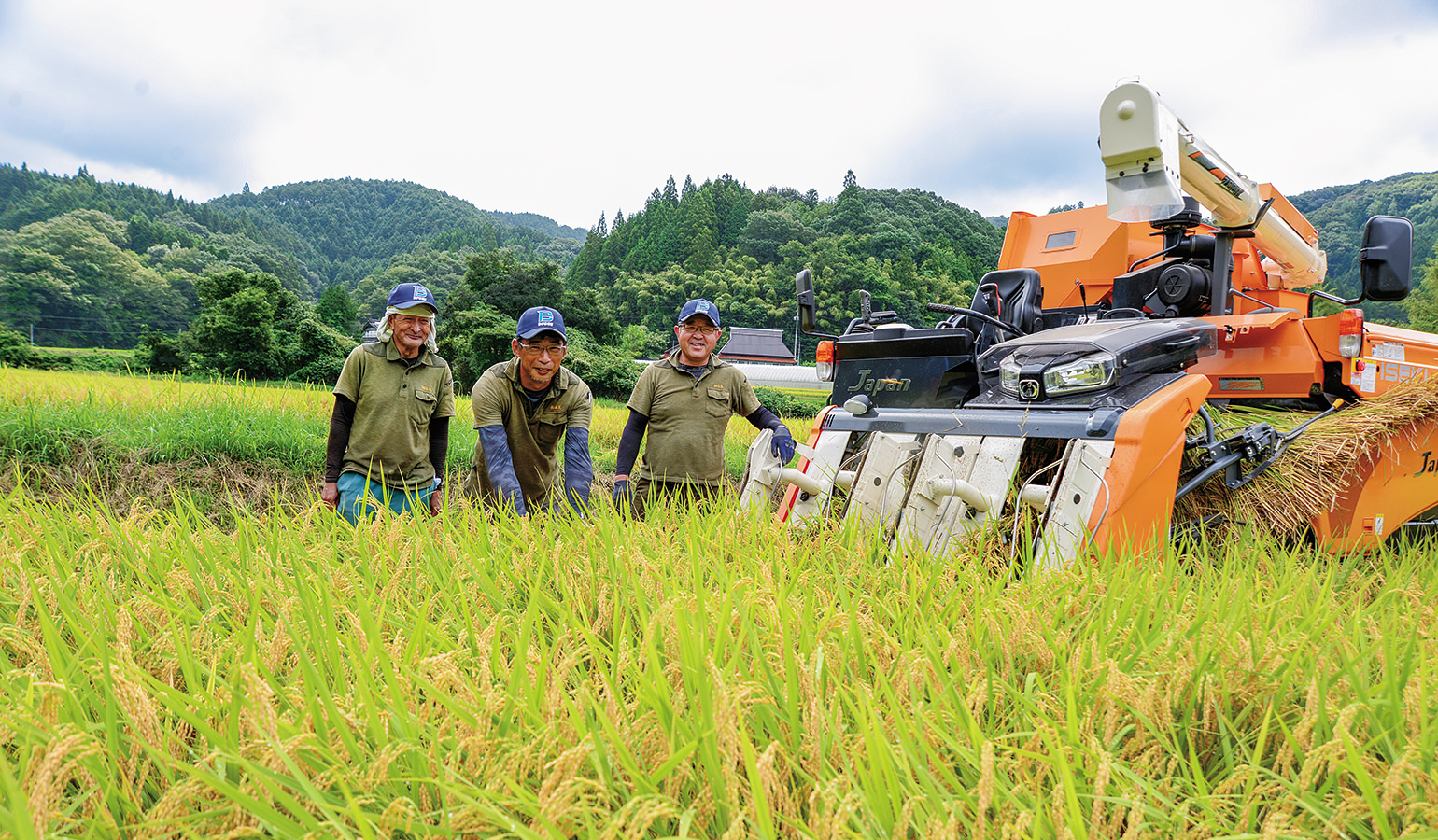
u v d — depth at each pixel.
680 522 3.92
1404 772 1.57
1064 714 1.81
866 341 4.84
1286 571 3.13
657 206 177.62
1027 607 2.41
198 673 1.90
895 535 3.59
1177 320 4.25
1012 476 3.47
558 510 4.19
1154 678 1.86
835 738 1.57
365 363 4.80
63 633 2.40
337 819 1.32
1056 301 6.34
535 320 4.70
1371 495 4.38
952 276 147.38
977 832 1.37
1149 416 3.31
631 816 1.42
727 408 5.41
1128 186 4.81
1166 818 1.45
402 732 1.61
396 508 4.90
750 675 1.94
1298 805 1.61
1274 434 3.99
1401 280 4.50
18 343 47.12
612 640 2.38
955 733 1.72
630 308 146.88
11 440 7.94
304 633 2.25
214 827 1.45
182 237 188.38
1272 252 6.09
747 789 1.44
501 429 4.75
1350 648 2.21
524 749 1.50
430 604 2.44
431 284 174.00
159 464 8.38
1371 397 4.96
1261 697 1.97
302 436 9.18
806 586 2.66
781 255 152.25
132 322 124.38
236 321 42.06
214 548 3.10
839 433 4.38
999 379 4.13
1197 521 3.97
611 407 28.02
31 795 1.26
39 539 3.07
